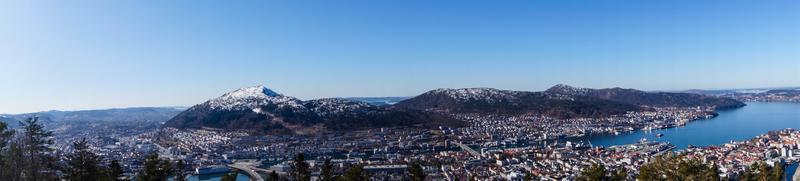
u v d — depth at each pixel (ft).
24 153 229.25
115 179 239.71
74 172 228.22
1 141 220.23
